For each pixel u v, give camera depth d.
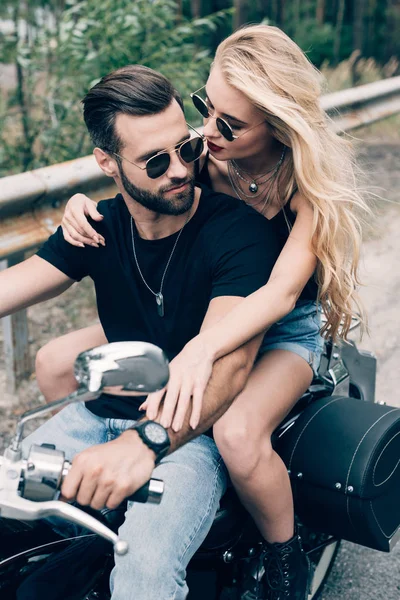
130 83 1.97
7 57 5.26
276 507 2.06
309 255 2.16
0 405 3.52
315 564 2.56
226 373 1.86
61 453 1.43
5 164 5.12
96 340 2.42
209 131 2.32
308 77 2.26
